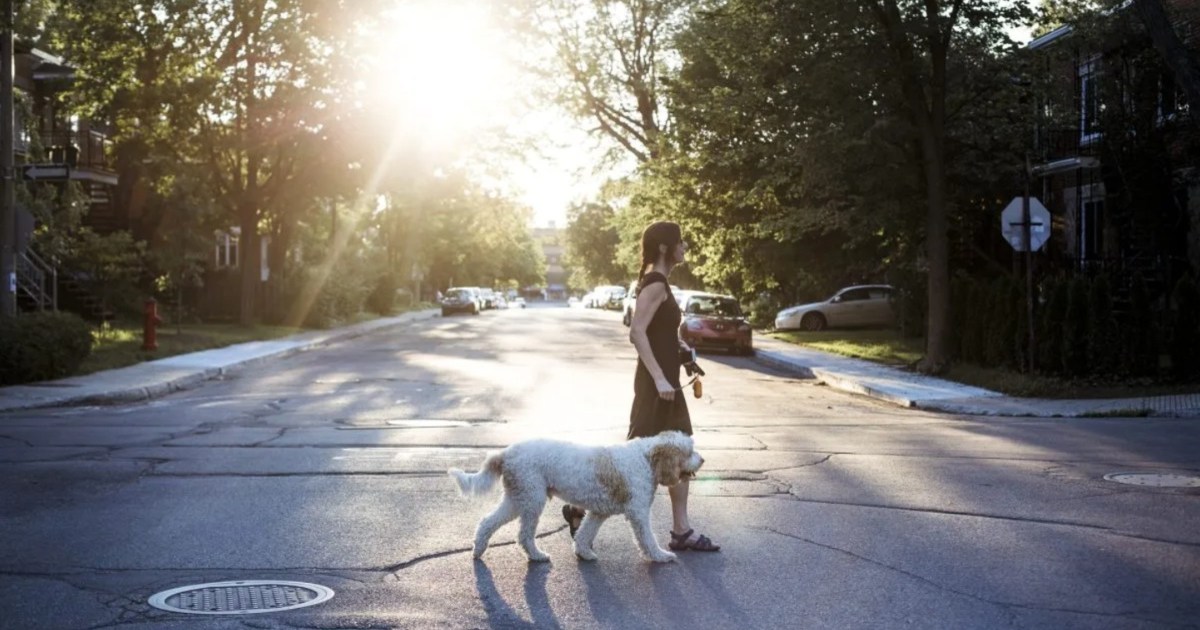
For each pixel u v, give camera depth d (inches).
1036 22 933.8
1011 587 259.6
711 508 350.6
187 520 326.0
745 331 1248.2
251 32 1346.0
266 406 652.7
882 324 1667.1
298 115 1365.7
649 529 274.8
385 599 245.4
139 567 272.1
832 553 292.0
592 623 229.8
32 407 653.9
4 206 821.9
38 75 1493.6
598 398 707.4
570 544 299.6
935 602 247.0
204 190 1330.0
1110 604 246.1
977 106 975.0
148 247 1450.5
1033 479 409.7
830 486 390.9
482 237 2679.6
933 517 339.0
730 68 1018.7
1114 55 1000.9
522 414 614.5
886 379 874.1
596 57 1792.6
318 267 1807.3
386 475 405.4
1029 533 317.4
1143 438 540.4
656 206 1537.9
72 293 1346.0
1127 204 984.3
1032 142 1000.2
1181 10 922.7
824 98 903.1
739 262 1561.3
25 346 753.6
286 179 1515.7
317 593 250.1
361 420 580.1
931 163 920.9
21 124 1256.2
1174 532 319.6
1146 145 961.5
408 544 297.0
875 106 916.0
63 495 364.8
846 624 230.7
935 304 932.0
